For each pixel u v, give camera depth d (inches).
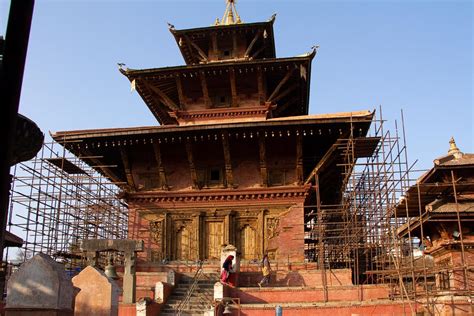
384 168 1049.5
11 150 191.5
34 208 1109.7
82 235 1266.0
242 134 1212.5
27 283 361.7
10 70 187.0
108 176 1360.7
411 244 818.8
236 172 1293.1
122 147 1279.5
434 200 840.3
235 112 1387.8
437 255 828.6
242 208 1266.0
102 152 1354.6
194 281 1013.2
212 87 1448.1
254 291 943.7
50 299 358.3
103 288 463.2
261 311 864.9
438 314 734.5
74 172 1346.0
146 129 1203.9
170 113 1418.6
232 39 1535.4
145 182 1323.8
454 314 708.0
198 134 1220.5
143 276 1066.1
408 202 864.3
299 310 862.5
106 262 1205.1
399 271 868.6
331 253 1408.7
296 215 1230.9
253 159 1295.5
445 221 772.6
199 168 1314.0
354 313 850.8
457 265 752.3
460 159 757.9
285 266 1145.4
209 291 983.0
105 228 1368.1
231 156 1302.9
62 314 365.7
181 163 1322.6
